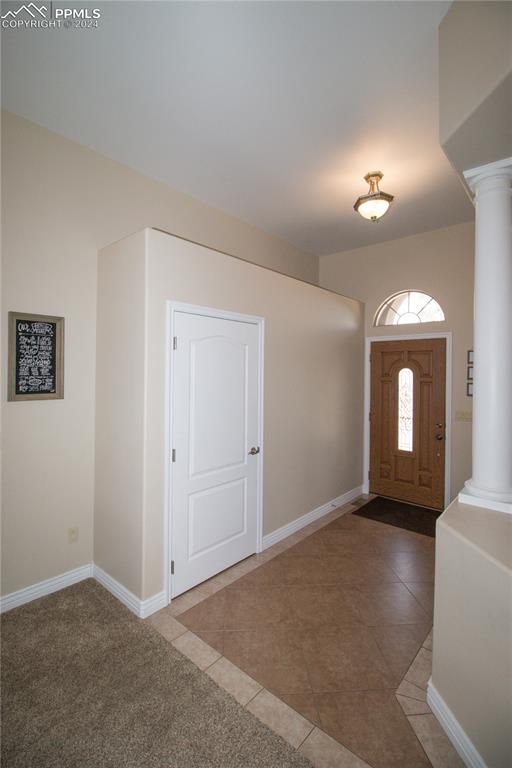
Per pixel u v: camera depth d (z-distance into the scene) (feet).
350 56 6.33
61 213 8.38
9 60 6.38
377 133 8.39
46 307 8.16
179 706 5.57
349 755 4.90
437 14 5.57
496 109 4.83
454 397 13.58
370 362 15.70
